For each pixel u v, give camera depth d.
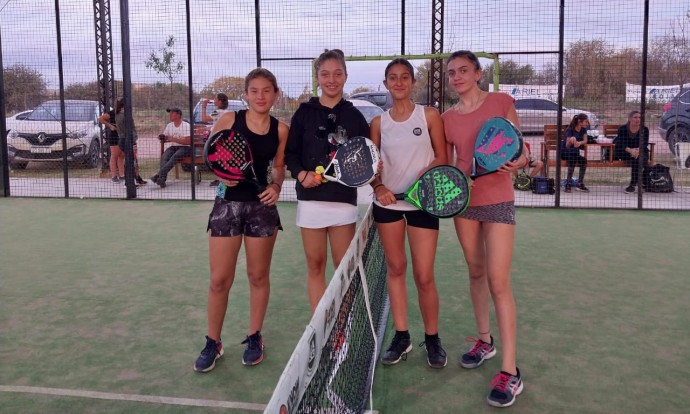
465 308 4.79
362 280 3.11
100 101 12.91
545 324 4.44
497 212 3.33
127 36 10.12
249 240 3.70
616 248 6.70
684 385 3.49
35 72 10.58
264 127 3.64
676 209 9.00
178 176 12.51
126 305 4.93
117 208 9.51
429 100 10.03
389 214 3.60
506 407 3.26
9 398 3.40
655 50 9.77
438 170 3.34
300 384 1.72
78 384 3.57
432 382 3.56
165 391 3.49
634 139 10.43
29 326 4.48
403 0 9.60
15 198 10.45
